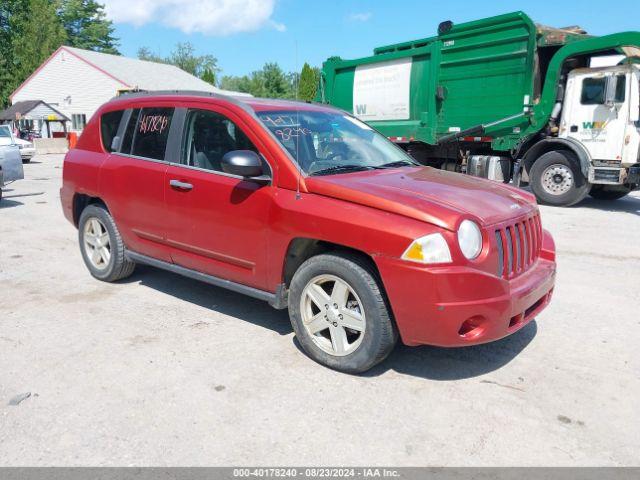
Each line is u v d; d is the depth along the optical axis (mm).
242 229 4031
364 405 3289
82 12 66125
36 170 19609
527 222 3840
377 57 13883
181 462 2748
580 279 5930
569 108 11039
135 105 5098
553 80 11180
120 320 4562
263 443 2908
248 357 3904
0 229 8320
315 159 4031
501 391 3480
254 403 3295
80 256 6652
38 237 7770
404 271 3244
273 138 3977
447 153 13562
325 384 3533
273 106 4410
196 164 4426
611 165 10578
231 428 3037
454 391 3473
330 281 3713
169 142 4641
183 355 3922
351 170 4109
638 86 10281
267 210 3852
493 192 3969
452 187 3881
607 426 3100
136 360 3832
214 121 4367
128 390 3424
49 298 5094
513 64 11539
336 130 4598
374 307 3441
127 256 5254
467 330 3359
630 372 3760
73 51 38594
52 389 3426
